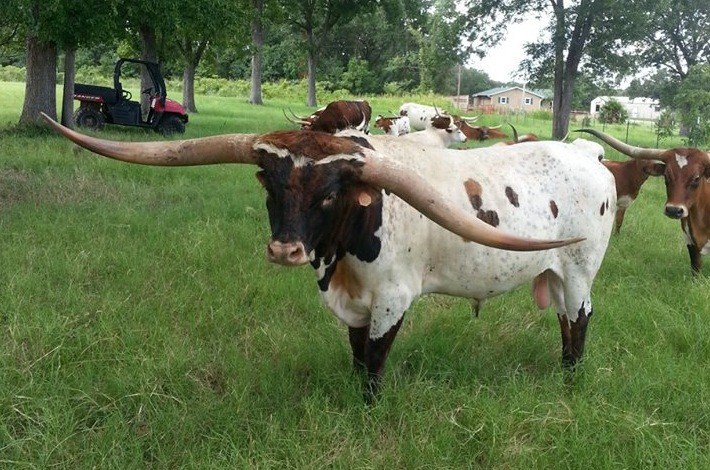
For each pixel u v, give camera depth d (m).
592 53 31.12
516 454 3.78
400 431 3.96
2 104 23.16
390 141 4.10
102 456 3.57
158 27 16.09
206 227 7.45
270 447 3.76
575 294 4.77
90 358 4.59
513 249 3.11
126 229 7.43
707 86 25.34
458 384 4.52
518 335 5.50
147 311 5.33
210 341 5.09
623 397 4.47
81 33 14.50
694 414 4.32
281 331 5.28
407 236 3.91
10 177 9.73
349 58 72.62
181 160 3.34
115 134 16.56
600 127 39.00
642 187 14.45
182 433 3.81
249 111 31.44
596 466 3.71
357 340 4.48
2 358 4.34
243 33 21.95
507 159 4.50
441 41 36.59
